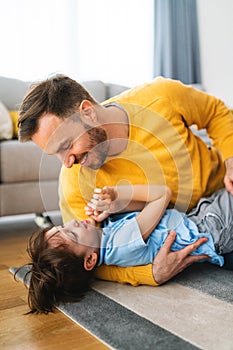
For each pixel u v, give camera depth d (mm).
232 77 4234
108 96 3197
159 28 3742
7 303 1165
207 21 4102
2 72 3160
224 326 951
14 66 3195
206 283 1246
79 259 1216
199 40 4059
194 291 1182
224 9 4195
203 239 1278
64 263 1173
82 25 3459
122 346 870
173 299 1128
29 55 3244
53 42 3330
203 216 1353
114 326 970
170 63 3791
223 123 1459
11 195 2059
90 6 3479
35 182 2119
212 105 1473
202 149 1438
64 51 3385
